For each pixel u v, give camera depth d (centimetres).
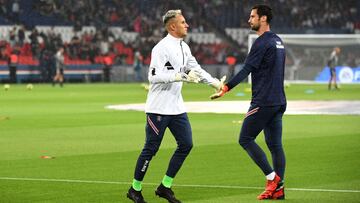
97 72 17075
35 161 4588
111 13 18450
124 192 3591
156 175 4091
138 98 11031
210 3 19675
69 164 4469
